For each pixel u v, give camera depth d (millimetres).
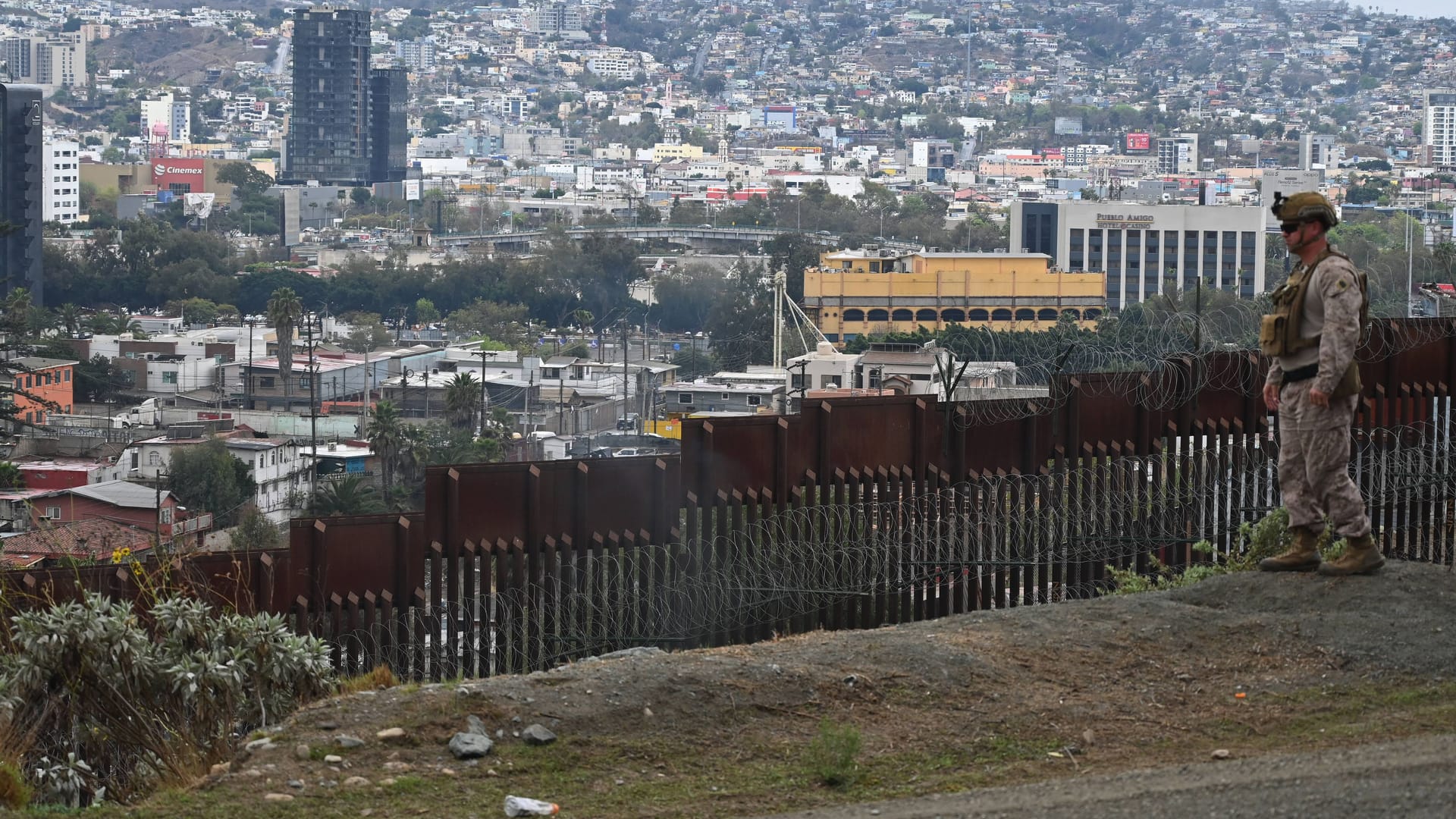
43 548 52719
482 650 23703
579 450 122812
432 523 23516
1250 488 28328
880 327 197375
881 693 14625
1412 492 28594
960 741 13719
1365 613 16031
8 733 16203
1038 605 17391
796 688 14617
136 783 16078
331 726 13953
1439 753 12453
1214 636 15867
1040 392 38156
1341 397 16672
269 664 17094
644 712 14164
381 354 180875
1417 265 80375
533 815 12367
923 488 26344
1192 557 27781
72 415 148250
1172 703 14453
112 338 184250
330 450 121750
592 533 24531
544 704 14234
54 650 16578
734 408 134750
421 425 131250
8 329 144500
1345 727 13625
